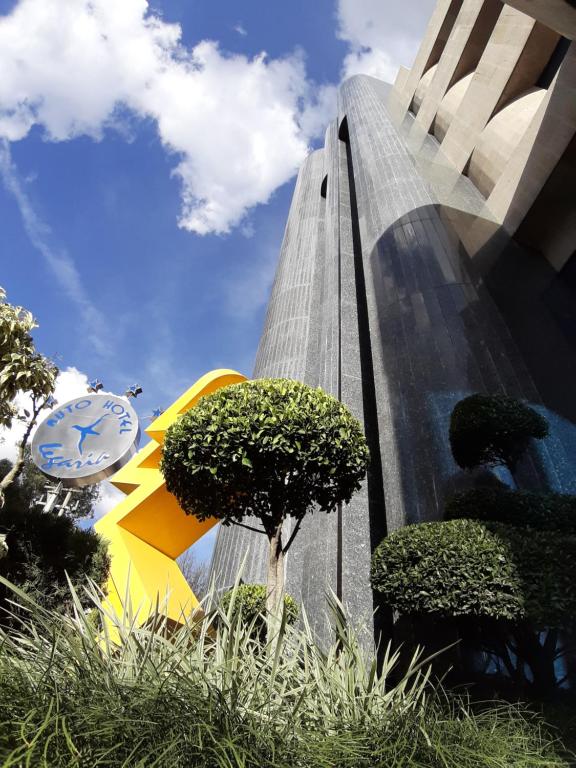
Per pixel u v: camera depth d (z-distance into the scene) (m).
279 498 5.02
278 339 21.45
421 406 9.96
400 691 2.31
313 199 31.75
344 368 13.00
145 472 12.38
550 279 11.42
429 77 27.16
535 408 7.98
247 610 4.82
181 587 11.06
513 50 17.77
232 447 4.86
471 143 19.14
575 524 5.26
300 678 2.39
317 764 1.76
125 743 1.60
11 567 6.66
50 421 14.46
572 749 3.10
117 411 14.80
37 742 1.47
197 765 1.59
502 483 6.80
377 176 20.11
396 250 15.36
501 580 4.45
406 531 5.55
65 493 19.92
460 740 2.07
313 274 24.62
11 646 1.94
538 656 4.37
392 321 12.91
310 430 4.98
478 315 11.14
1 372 8.16
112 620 2.28
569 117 12.12
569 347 8.65
